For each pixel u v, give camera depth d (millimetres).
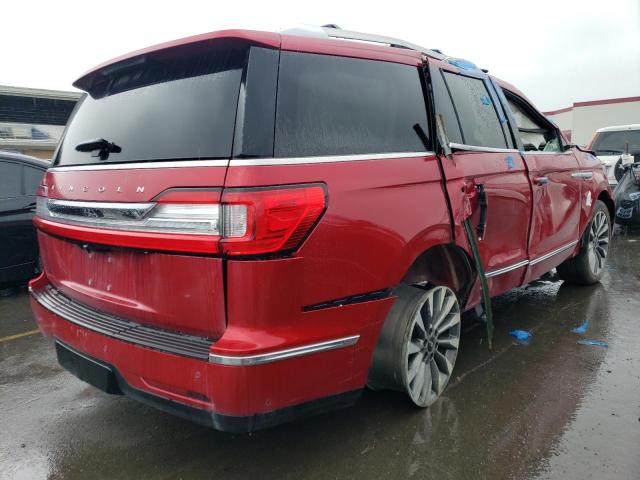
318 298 2160
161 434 2812
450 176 2896
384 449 2592
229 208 1950
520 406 2980
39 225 2961
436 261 3084
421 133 2842
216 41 2189
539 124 4406
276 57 2225
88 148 2486
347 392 2377
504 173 3463
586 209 4930
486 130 3488
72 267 2688
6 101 20266
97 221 2395
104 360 2338
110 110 2631
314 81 2359
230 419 1991
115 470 2494
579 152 5051
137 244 2184
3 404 3199
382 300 2447
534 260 3947
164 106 2342
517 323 4348
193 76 2299
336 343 2238
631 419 2818
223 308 1998
